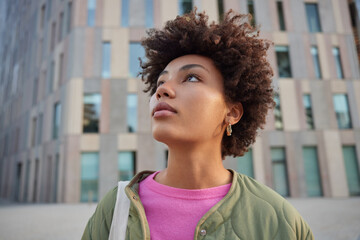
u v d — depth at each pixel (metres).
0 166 24.00
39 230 4.99
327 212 6.88
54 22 16.86
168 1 14.55
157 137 0.70
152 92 1.16
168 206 0.73
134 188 0.82
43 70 17.14
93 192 12.56
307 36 15.02
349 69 14.95
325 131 13.87
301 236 0.73
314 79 14.48
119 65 13.77
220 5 14.65
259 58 0.97
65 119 13.34
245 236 0.68
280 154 13.47
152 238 0.69
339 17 15.64
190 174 0.76
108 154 12.81
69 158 12.69
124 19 14.46
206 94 0.73
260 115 1.01
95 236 0.77
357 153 13.89
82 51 13.77
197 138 0.71
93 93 13.44
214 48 0.85
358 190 13.55
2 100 28.23
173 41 0.97
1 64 33.31
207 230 0.68
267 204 0.74
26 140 18.11
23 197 17.14
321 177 13.34
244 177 0.83
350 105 14.43
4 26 35.97
